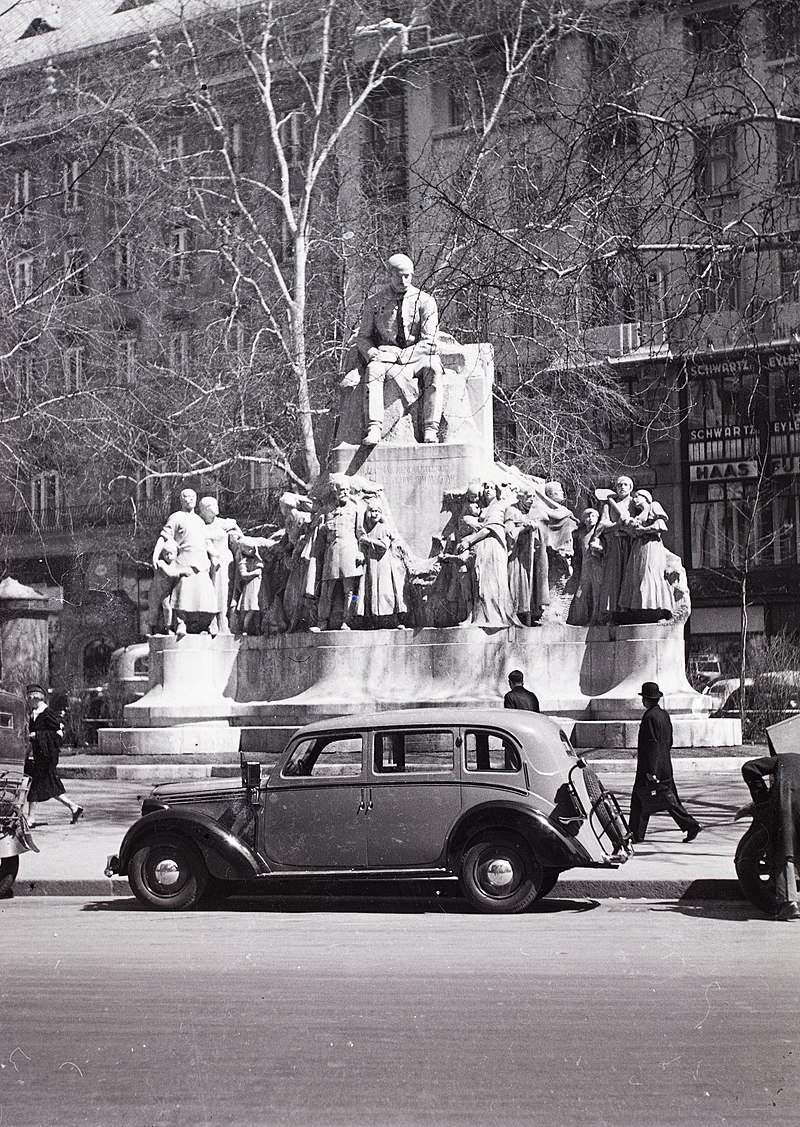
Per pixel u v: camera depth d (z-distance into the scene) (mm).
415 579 23812
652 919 11383
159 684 25016
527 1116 5867
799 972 8945
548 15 31828
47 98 38281
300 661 24328
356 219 36562
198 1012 7828
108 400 37188
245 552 25281
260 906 12508
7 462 36844
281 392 35812
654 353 20812
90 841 16203
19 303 34844
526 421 33000
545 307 26734
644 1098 6117
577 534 23750
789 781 11398
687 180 19250
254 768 12180
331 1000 8109
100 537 51938
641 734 14953
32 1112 6027
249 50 36344
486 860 11781
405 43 36562
